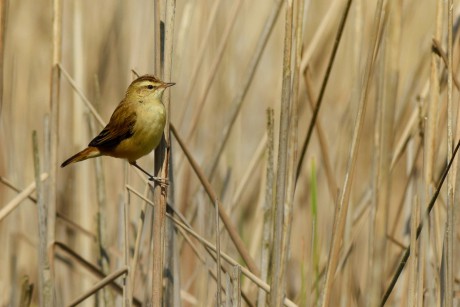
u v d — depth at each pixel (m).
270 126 8.20
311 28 12.59
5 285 10.87
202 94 9.91
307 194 11.56
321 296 7.44
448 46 7.26
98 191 9.39
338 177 10.70
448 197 6.95
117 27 12.46
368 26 11.61
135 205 11.36
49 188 8.52
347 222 9.01
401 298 8.81
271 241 8.21
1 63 8.18
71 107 11.02
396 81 7.85
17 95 12.98
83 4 11.62
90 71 11.99
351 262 9.20
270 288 7.24
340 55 12.56
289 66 6.97
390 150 7.91
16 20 13.28
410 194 9.48
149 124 8.54
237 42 12.73
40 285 8.59
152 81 8.50
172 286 8.29
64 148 12.10
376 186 7.88
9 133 11.00
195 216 10.55
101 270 9.38
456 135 7.21
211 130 12.06
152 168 11.66
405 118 10.20
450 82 7.24
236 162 11.77
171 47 7.26
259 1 13.62
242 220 11.63
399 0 7.80
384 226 7.95
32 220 12.38
